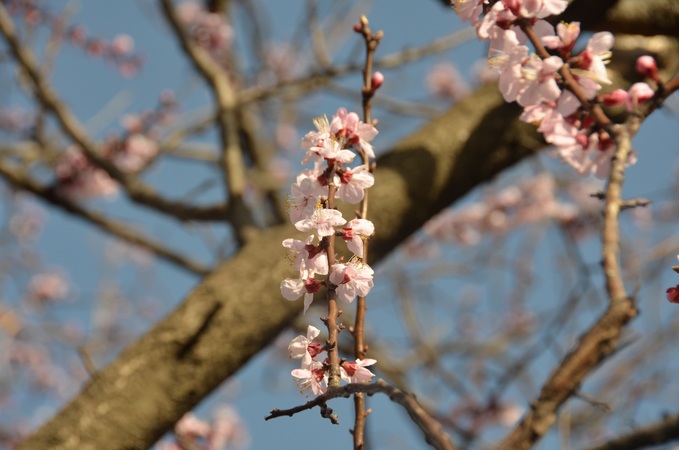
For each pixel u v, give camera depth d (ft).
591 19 10.44
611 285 4.23
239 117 21.02
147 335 10.42
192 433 14.40
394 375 17.79
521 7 6.00
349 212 10.48
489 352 20.42
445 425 15.37
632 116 5.67
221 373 10.25
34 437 9.91
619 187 4.97
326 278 5.36
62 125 17.97
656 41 10.80
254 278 10.43
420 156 11.16
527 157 11.40
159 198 17.97
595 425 16.84
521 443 3.83
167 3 18.95
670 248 20.90
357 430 5.28
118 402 9.96
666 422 4.94
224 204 17.63
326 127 5.75
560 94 6.07
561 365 3.90
